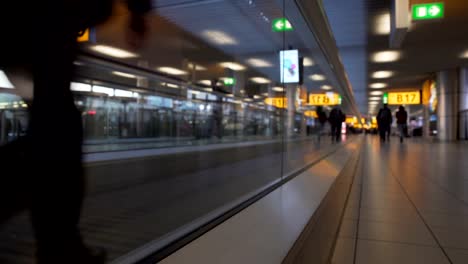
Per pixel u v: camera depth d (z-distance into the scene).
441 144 15.69
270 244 1.73
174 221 2.19
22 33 1.42
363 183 5.40
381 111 17.77
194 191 3.32
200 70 14.84
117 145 7.09
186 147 7.45
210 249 1.68
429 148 12.70
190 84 13.28
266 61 8.64
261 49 9.45
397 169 6.74
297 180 3.73
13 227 1.57
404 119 16.69
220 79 14.42
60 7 1.49
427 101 22.17
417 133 32.16
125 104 9.89
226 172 4.47
